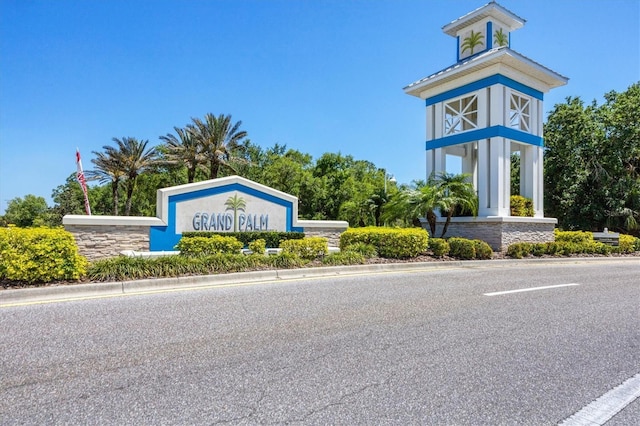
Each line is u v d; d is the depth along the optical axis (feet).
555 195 99.91
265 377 12.33
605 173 93.71
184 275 28.84
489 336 16.76
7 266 23.65
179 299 23.03
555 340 16.40
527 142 62.08
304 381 12.07
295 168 153.58
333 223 58.08
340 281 30.66
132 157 125.18
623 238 65.00
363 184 161.99
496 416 10.21
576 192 96.32
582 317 20.33
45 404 10.50
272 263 34.32
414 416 10.12
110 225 44.09
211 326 17.60
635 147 91.25
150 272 27.94
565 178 97.19
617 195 91.61
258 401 10.79
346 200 149.79
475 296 25.38
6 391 11.21
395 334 16.84
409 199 55.72
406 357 14.17
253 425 9.60
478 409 10.55
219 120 117.70
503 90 58.85
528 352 14.90
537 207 63.36
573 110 96.48
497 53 55.98
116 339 15.67
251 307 21.27
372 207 97.30
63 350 14.40
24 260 23.89
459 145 67.10
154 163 127.13
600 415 10.39
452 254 48.01
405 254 43.37
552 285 30.53
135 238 45.55
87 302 21.91
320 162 183.73
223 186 51.44
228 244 38.91
